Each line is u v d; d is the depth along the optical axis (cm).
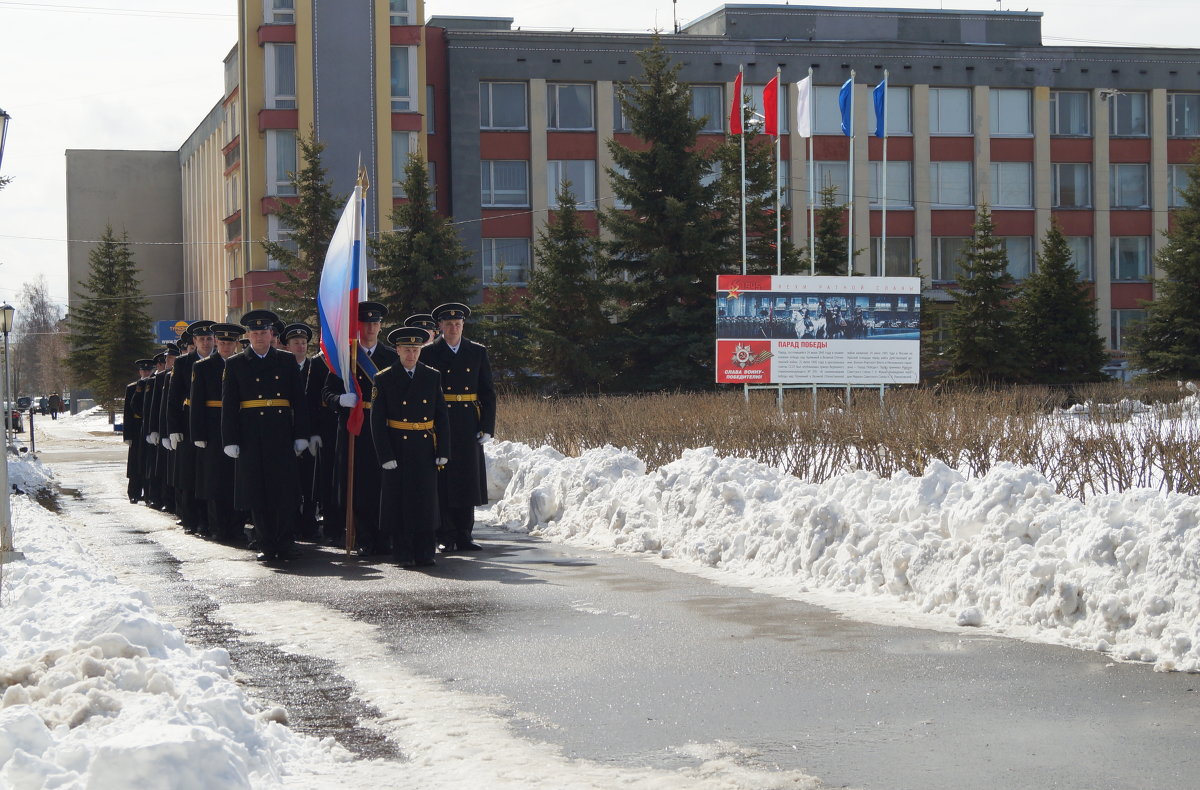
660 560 1159
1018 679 654
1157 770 502
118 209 8406
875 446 1620
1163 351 3734
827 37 5175
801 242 5084
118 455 3734
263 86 4675
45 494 2298
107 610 680
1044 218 5247
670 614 870
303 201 4050
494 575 1084
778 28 5153
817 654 727
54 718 525
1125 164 5338
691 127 3628
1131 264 5353
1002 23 5319
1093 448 1380
